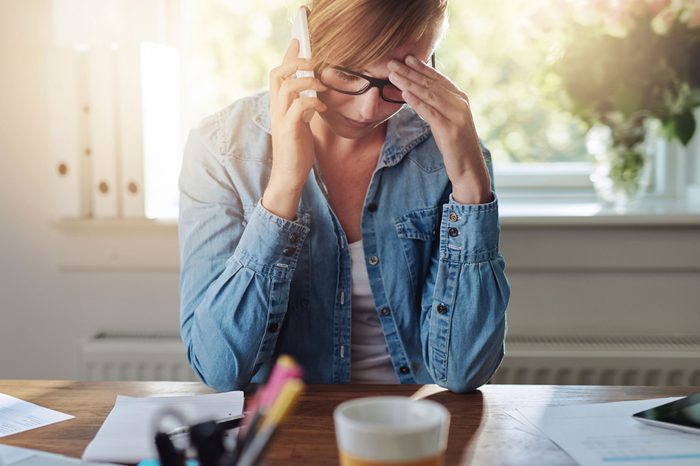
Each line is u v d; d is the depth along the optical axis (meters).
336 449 0.89
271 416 0.60
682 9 1.94
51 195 2.02
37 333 2.06
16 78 1.99
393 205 1.36
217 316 1.18
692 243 1.99
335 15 1.16
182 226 1.33
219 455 0.68
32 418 1.00
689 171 2.21
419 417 0.66
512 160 2.25
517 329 2.03
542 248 1.99
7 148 2.00
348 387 1.14
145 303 2.05
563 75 1.98
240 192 1.33
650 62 1.94
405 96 1.19
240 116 1.39
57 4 1.89
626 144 2.01
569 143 2.25
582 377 1.88
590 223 1.95
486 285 1.21
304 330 1.33
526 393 1.12
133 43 1.89
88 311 2.05
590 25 1.95
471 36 2.20
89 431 0.96
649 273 2.01
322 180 1.34
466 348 1.19
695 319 2.02
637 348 1.91
